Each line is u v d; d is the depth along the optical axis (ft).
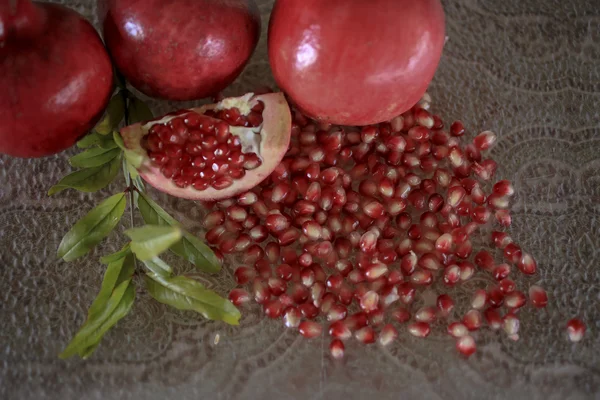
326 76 1.13
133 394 1.26
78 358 1.27
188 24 1.11
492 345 1.30
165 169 1.21
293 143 1.35
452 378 1.28
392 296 1.28
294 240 1.31
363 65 1.11
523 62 1.42
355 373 1.27
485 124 1.40
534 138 1.40
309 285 1.28
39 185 1.33
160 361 1.27
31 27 1.07
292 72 1.16
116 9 1.12
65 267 1.30
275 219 1.29
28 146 1.14
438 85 1.40
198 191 1.25
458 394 1.27
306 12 1.10
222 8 1.13
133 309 1.29
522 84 1.41
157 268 1.18
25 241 1.31
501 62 1.41
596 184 1.38
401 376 1.28
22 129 1.10
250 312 1.30
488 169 1.36
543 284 1.34
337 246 1.32
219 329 1.29
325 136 1.33
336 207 1.32
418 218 1.36
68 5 1.38
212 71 1.18
